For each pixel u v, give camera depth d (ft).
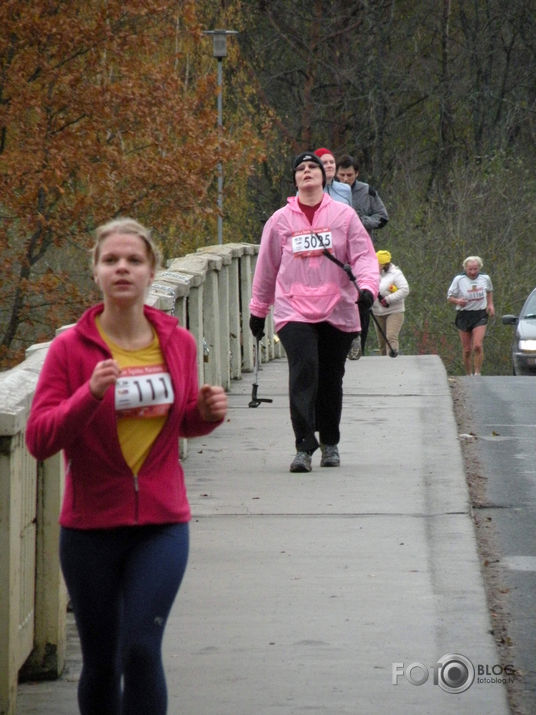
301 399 64.34
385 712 34.53
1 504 31.63
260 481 62.95
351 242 63.82
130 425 29.50
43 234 176.55
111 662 30.45
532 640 40.70
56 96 175.73
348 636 40.42
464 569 47.73
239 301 107.96
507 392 101.09
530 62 337.93
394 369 107.24
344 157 101.50
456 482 62.49
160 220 180.65
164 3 176.35
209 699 35.47
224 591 45.11
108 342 29.81
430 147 337.11
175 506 29.84
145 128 178.70
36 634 37.04
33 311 180.75
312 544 51.24
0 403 31.81
